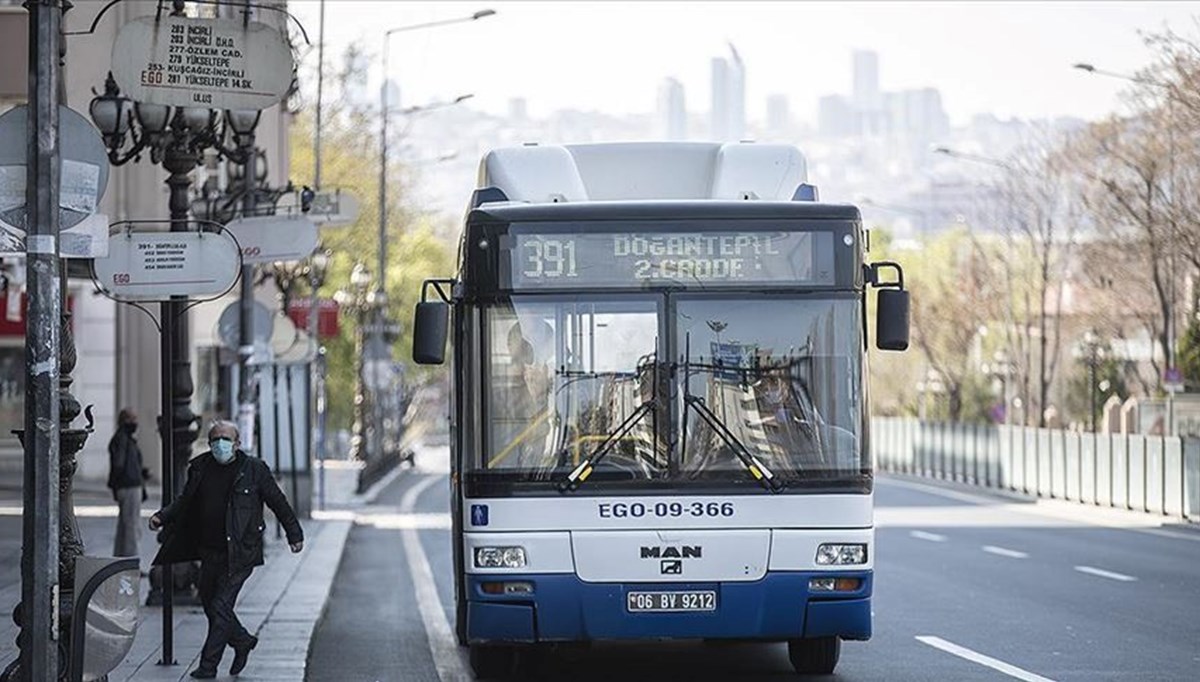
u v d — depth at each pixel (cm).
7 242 1278
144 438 5303
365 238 7800
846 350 1590
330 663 1950
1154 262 5206
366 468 6556
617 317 1584
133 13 3622
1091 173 5584
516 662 1822
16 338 5316
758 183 1706
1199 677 1697
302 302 5759
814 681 1711
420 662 1961
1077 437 5538
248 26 1788
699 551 1562
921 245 11162
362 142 7544
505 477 1568
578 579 1560
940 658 1862
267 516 4128
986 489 6538
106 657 1270
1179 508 4659
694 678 1762
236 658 1739
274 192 2823
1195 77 4406
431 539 4288
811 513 1571
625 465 1567
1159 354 7362
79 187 1291
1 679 1352
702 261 1590
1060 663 1809
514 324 1584
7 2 3456
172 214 2152
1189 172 4900
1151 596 2559
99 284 1788
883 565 3191
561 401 1576
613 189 1730
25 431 1264
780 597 1566
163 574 1811
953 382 8338
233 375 3647
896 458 8381
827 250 1598
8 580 2612
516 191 1684
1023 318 8150
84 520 4019
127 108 2152
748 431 1575
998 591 2653
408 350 9175
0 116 1276
